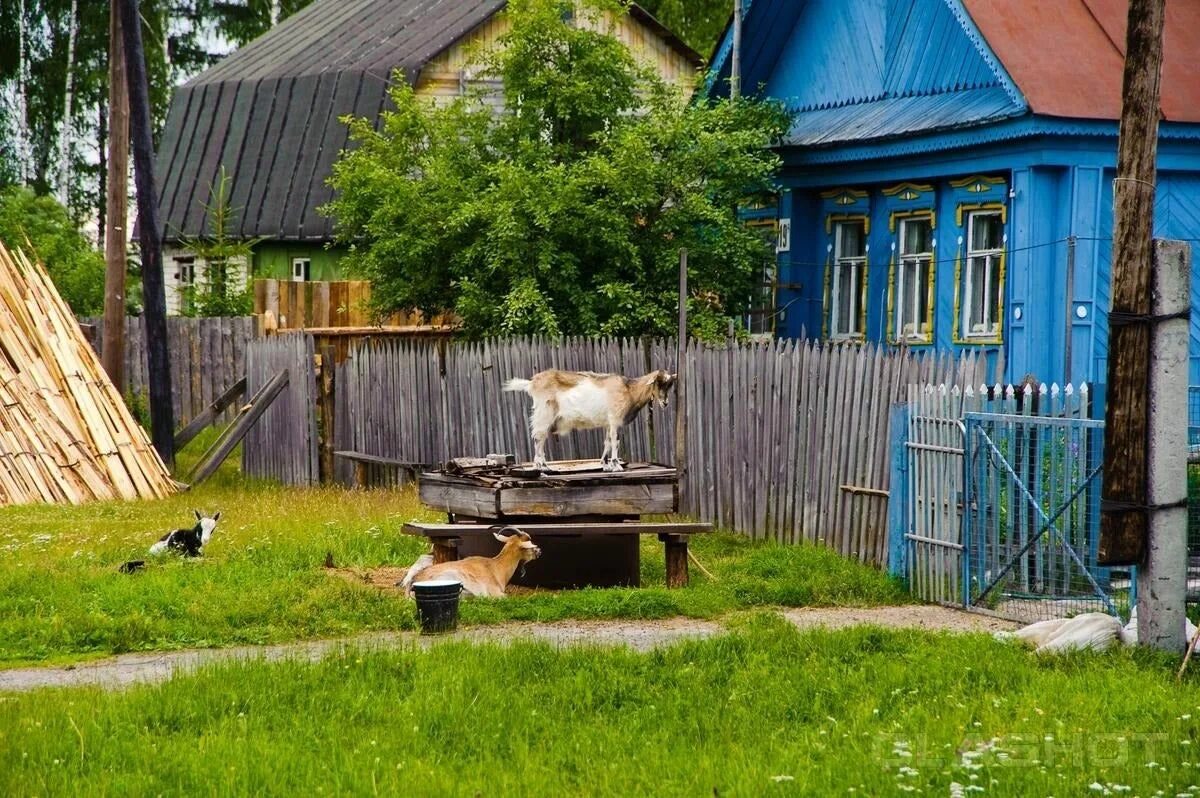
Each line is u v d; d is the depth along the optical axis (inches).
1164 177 727.1
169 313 1386.6
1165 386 400.2
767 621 443.2
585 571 532.7
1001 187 733.9
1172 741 310.7
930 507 505.0
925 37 801.6
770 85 931.3
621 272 797.2
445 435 774.5
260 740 315.6
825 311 862.5
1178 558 402.0
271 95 1337.4
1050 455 463.8
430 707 340.2
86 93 1770.4
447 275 833.5
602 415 537.0
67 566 528.1
